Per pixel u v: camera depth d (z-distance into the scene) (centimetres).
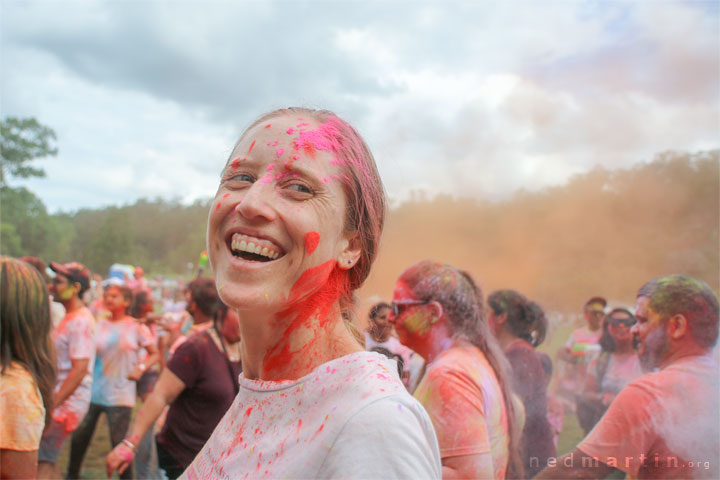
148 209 6388
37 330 199
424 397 181
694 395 172
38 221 5025
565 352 413
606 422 185
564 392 400
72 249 5888
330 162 103
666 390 175
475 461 167
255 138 106
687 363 180
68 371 362
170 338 549
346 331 109
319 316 105
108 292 441
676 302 184
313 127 106
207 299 351
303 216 97
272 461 91
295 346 104
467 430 170
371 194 110
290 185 100
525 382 254
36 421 187
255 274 96
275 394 100
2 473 179
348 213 106
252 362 111
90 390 391
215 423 271
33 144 4988
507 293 289
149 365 454
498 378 197
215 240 104
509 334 280
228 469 99
